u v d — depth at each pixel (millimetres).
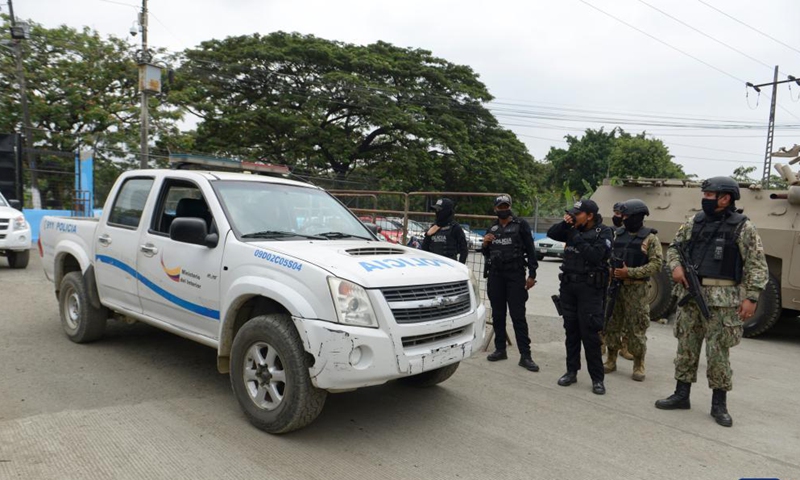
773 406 4879
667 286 8914
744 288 4262
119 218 5180
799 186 7992
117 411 3904
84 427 3607
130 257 4844
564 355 6359
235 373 3807
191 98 25359
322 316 3381
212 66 27484
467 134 30703
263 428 3664
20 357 5016
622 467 3500
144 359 5133
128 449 3336
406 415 4195
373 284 3471
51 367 4781
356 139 29688
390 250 4301
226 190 4457
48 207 15016
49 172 14953
